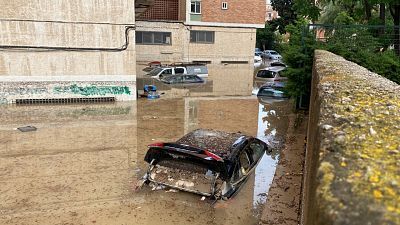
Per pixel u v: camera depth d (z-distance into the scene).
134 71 17.14
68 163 8.87
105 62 16.66
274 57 46.34
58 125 12.66
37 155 9.42
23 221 5.96
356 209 1.19
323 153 1.77
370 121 2.35
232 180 6.84
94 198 6.89
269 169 8.68
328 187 1.37
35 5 15.30
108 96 17.09
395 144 1.84
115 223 5.98
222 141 7.52
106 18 16.16
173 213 6.35
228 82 24.89
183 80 23.53
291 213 6.43
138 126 12.82
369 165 1.55
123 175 8.11
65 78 16.31
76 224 5.91
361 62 13.78
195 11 35.50
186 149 6.76
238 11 36.94
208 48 36.84
